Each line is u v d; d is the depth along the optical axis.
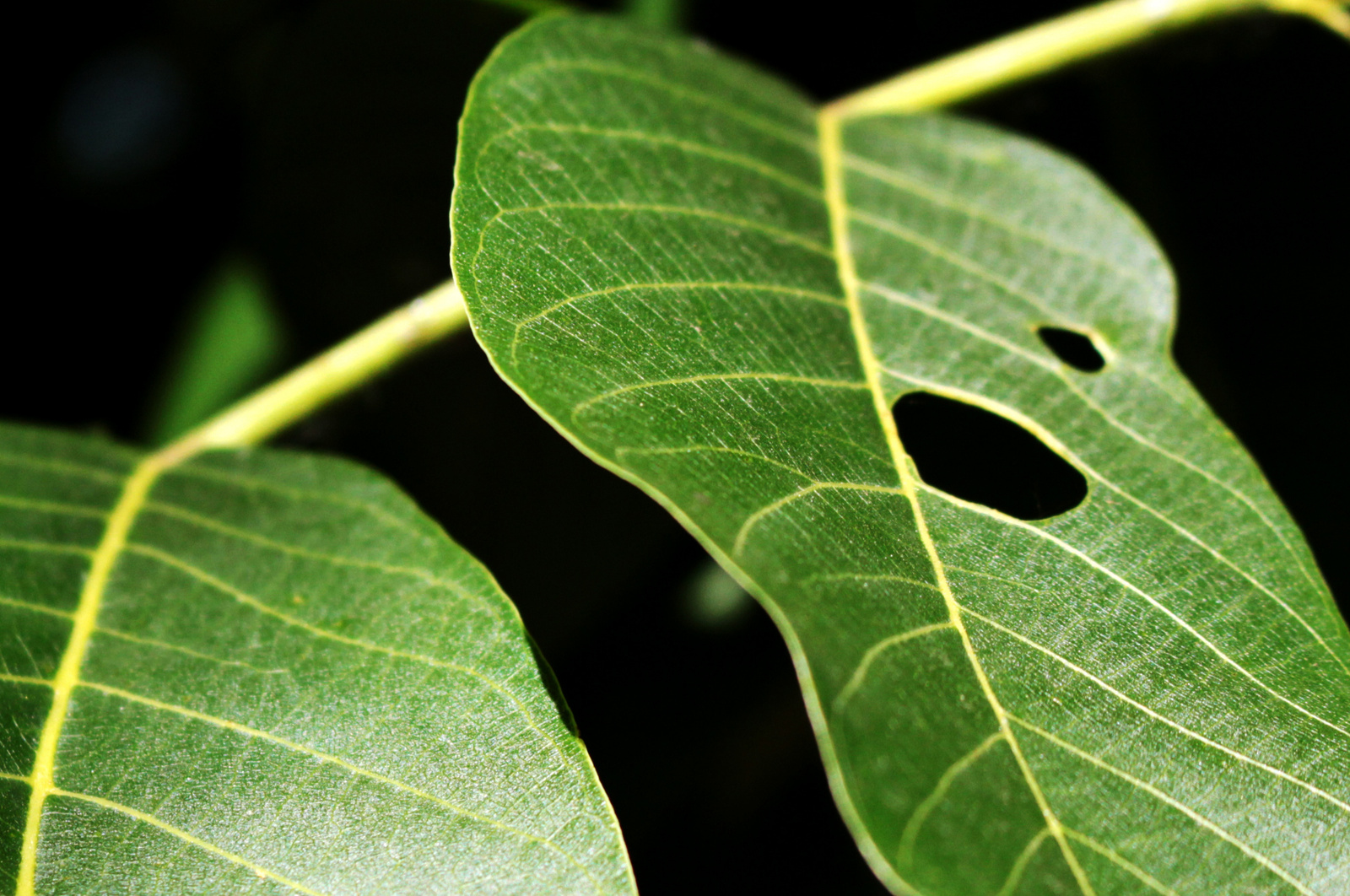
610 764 0.44
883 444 0.33
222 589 0.34
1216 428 0.34
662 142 0.35
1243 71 0.41
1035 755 0.32
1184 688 0.32
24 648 0.34
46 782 0.33
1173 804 0.32
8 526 0.35
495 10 0.43
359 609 0.34
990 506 0.33
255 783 0.33
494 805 0.32
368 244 0.48
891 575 0.32
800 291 0.35
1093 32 0.38
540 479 0.44
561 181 0.34
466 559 0.34
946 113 0.39
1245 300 0.42
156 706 0.33
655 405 0.32
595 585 0.43
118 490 0.36
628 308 0.33
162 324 0.57
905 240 0.36
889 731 0.31
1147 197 0.42
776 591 0.31
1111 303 0.36
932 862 0.31
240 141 0.60
